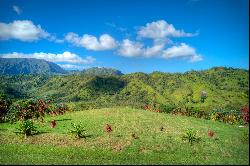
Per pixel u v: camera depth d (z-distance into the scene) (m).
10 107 75.44
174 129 56.62
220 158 38.66
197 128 58.94
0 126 62.19
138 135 50.50
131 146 43.84
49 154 41.25
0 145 45.41
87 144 45.00
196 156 40.09
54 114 80.00
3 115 72.00
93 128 56.34
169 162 37.03
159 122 63.41
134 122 62.00
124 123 60.84
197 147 44.25
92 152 41.38
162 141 46.88
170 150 42.62
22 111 72.88
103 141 46.38
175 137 49.69
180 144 45.62
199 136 51.28
